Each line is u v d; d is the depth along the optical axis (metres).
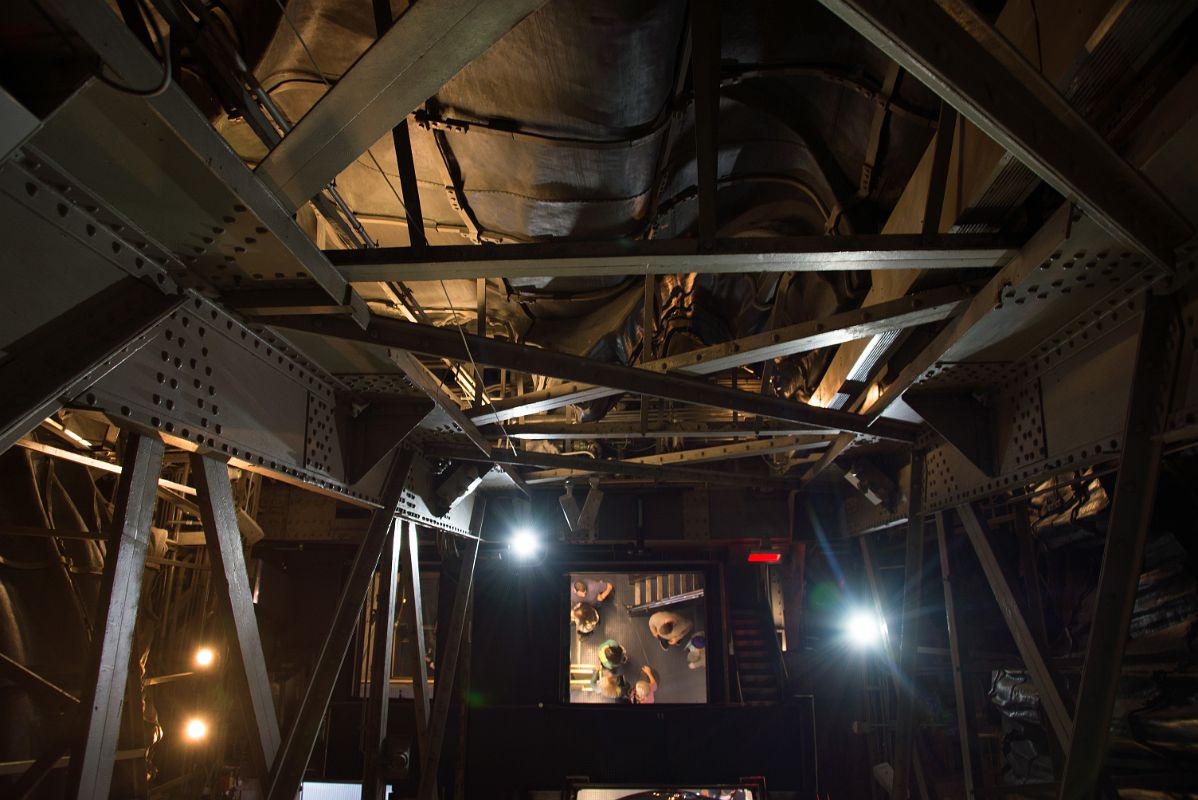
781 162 6.01
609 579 18.41
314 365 5.30
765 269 3.84
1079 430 4.70
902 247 3.75
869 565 10.30
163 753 8.36
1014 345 4.98
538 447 10.10
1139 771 5.53
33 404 2.70
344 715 11.30
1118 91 3.07
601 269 3.76
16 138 2.09
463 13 2.21
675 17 4.21
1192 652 5.38
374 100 2.55
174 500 7.89
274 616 11.59
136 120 2.42
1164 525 5.84
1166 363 3.78
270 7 3.92
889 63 4.36
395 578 7.14
